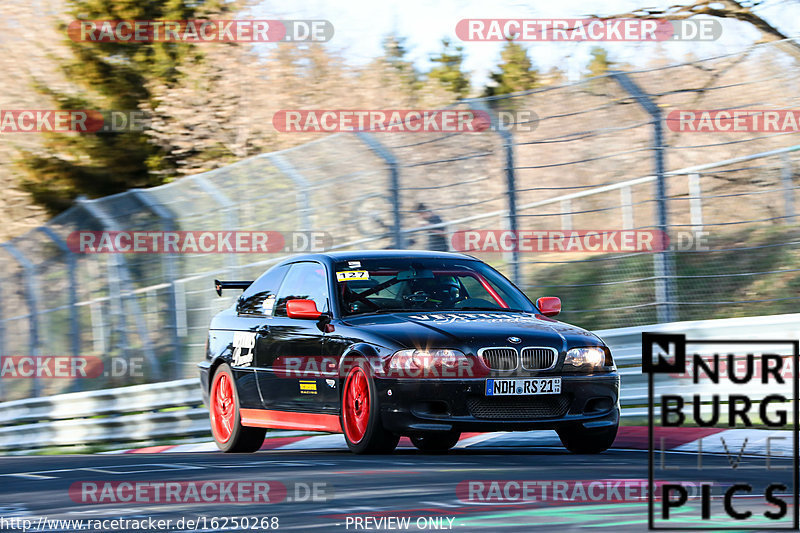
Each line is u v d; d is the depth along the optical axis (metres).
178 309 52.22
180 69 78.56
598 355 26.91
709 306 46.62
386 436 25.83
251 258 51.78
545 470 21.06
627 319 48.75
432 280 29.61
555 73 68.62
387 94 78.56
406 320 27.09
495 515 15.13
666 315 40.44
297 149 47.16
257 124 78.75
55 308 55.31
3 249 56.00
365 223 47.06
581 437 27.44
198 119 78.12
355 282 29.16
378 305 28.66
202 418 42.25
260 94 79.12
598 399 26.89
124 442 44.50
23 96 81.25
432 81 78.19
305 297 29.98
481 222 48.03
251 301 32.75
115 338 56.81
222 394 32.69
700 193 46.88
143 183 80.62
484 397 25.48
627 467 21.69
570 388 26.19
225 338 32.75
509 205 44.12
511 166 44.12
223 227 49.53
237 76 78.62
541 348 26.12
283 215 48.38
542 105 43.47
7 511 17.39
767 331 31.55
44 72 81.50
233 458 26.98
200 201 49.84
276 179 47.91
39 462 28.59
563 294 51.62
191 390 43.09
